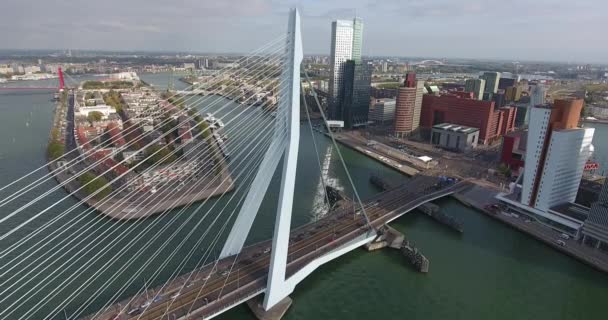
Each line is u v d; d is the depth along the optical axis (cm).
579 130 13850
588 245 12725
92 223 12662
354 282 10631
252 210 10138
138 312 8206
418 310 9569
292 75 8044
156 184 15638
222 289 9025
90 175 15125
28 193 14888
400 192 16738
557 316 9538
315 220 13950
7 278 9662
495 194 17162
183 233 12231
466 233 13788
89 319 7975
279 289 9144
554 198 14338
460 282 10775
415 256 11475
